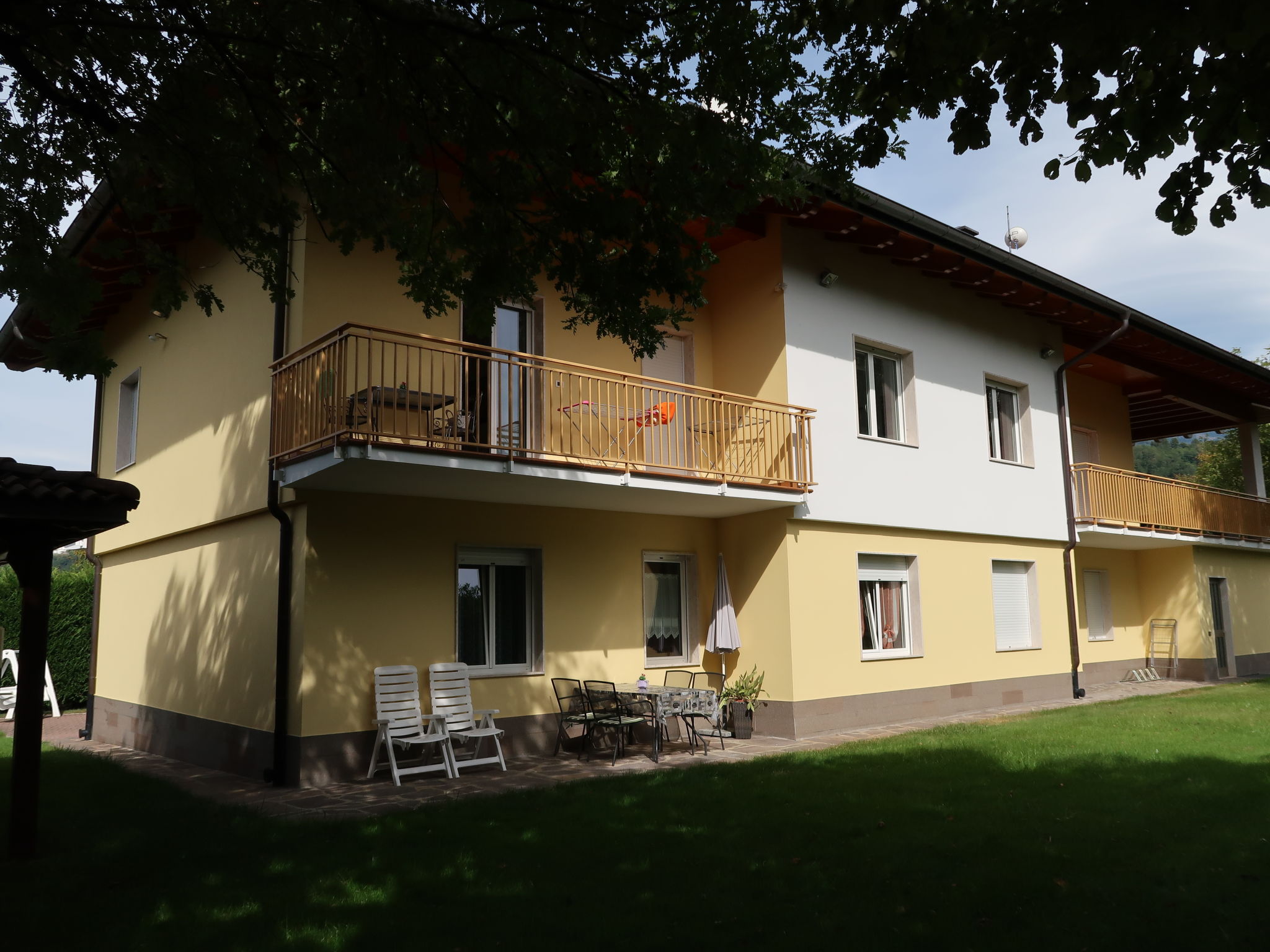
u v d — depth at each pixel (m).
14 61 5.42
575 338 11.47
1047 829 6.46
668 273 5.91
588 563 11.38
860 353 13.35
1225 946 4.40
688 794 7.89
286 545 9.51
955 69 4.64
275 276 6.88
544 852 6.10
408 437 8.41
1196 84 4.34
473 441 10.21
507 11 5.29
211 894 5.34
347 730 9.32
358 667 9.46
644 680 11.23
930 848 6.04
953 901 5.02
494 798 7.95
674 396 12.34
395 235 6.47
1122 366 18.83
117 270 12.28
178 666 11.65
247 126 6.29
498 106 6.11
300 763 9.00
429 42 5.38
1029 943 4.47
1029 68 4.54
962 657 14.01
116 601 13.87
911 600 13.51
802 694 11.58
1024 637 15.50
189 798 8.30
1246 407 22.09
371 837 6.57
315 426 8.72
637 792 8.07
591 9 5.16
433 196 6.20
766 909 4.96
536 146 5.59
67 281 6.58
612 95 5.62
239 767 9.96
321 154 6.28
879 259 13.44
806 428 11.92
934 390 14.06
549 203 5.86
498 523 10.66
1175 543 19.06
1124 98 4.49
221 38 6.00
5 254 6.49
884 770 8.75
